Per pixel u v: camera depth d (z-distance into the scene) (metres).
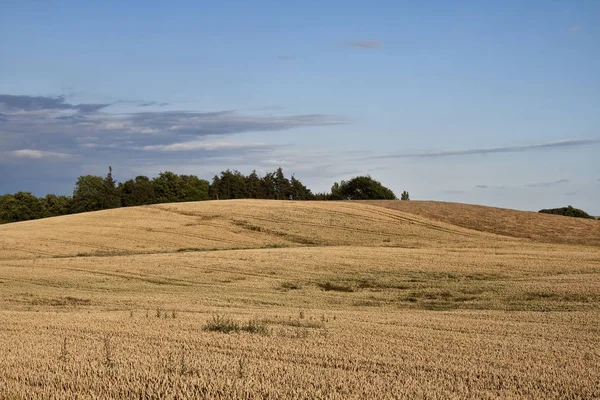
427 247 54.03
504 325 20.97
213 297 32.34
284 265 42.69
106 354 14.20
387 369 13.38
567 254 45.44
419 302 30.67
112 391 11.12
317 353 15.02
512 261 42.03
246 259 45.25
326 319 22.72
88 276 40.12
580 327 20.45
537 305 27.83
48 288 36.12
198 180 130.88
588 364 14.23
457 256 44.91
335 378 12.17
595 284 32.09
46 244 57.75
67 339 16.97
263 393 10.98
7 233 63.66
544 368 13.66
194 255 47.72
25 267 43.81
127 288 36.16
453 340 17.45
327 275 39.25
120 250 55.19
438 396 11.01
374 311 26.95
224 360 13.78
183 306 28.48
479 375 12.89
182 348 15.59
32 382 11.80
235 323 20.09
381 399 10.76
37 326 19.55
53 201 121.56
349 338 17.56
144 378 12.00
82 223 69.06
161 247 56.94
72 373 12.46
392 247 53.84
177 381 11.73
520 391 11.61
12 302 30.73
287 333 18.45
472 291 32.56
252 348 15.62
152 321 21.12
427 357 14.75
